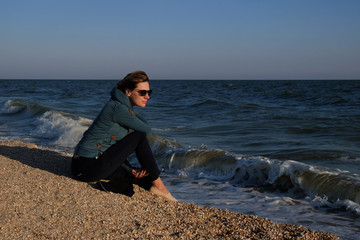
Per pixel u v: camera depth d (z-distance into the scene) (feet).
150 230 8.83
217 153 20.03
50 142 28.78
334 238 8.78
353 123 37.81
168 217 9.83
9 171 12.33
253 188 16.29
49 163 14.06
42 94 113.70
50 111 41.52
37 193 10.28
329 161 21.16
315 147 25.38
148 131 10.96
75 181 11.52
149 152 11.11
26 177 11.67
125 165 11.81
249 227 9.39
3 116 46.52
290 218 12.25
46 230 8.25
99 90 151.23
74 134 29.58
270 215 12.53
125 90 10.96
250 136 31.50
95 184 11.55
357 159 21.47
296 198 14.89
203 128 37.40
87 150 10.91
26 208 9.23
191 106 66.59
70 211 9.34
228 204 13.85
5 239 7.69
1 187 10.48
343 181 14.49
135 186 12.21
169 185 17.12
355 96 82.84
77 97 98.58
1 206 9.17
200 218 9.89
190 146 25.38
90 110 58.03
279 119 43.11
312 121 40.45
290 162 16.88
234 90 138.62
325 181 14.89
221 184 17.12
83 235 8.23
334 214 12.75
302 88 145.89
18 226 8.28
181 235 8.73
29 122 39.50
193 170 19.67
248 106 62.28
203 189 16.26
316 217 12.38
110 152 10.78
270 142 28.12
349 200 13.53
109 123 10.68
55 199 9.98
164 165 21.16
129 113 10.59
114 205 10.10
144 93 10.89
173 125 40.40
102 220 9.09
